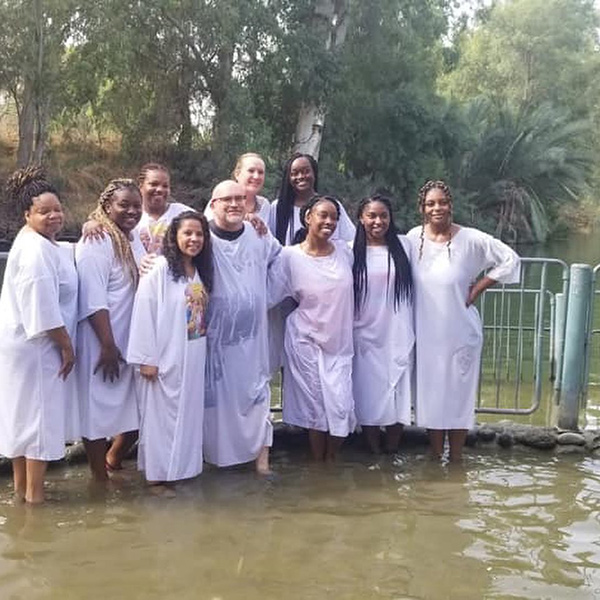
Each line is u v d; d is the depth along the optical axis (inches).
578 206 1572.3
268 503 185.3
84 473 205.2
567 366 227.1
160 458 191.0
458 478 203.6
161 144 960.3
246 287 200.1
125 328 192.1
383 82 1090.1
